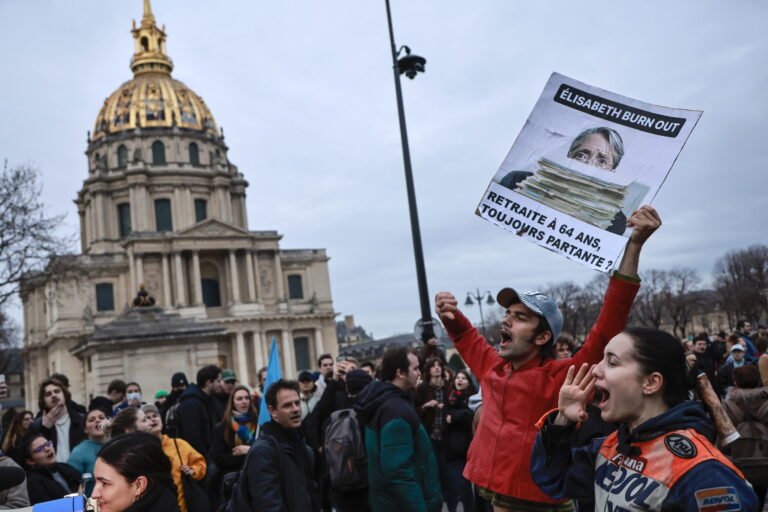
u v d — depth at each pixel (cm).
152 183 9906
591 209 482
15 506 690
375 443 667
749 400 793
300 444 646
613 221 473
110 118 10362
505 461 477
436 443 1162
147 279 8925
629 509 311
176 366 2831
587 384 363
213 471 921
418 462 674
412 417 661
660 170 465
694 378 439
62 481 841
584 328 10675
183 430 1029
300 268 10056
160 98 10419
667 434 313
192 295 9125
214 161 10381
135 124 10138
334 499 780
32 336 9919
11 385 11950
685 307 10569
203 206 10300
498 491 478
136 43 11175
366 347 13325
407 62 2159
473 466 508
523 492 466
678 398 331
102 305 8994
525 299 486
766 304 9562
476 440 516
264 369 1808
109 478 450
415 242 1995
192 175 10144
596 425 614
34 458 826
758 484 796
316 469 977
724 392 1471
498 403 497
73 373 8700
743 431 798
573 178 493
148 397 2758
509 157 516
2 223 4100
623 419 338
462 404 1112
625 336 341
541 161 506
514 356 496
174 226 9888
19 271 4291
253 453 603
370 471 673
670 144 466
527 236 500
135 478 454
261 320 9162
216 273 9494
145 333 2806
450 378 1230
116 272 9125
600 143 488
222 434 940
